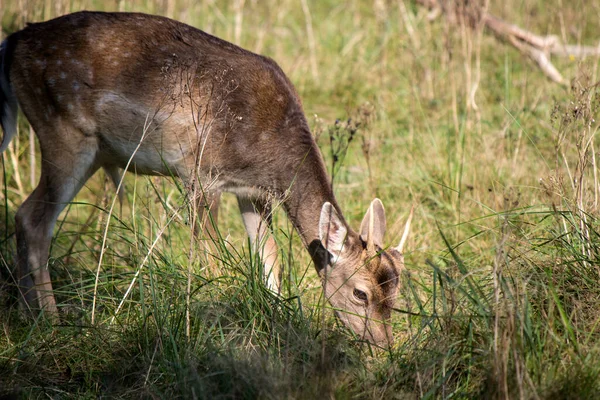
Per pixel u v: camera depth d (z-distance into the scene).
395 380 7.59
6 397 7.72
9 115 10.41
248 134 10.12
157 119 9.94
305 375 7.54
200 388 7.32
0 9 14.20
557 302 7.52
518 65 17.73
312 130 13.06
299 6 21.77
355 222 12.26
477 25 15.30
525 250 9.14
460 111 15.68
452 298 7.80
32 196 10.16
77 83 9.95
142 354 8.27
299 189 10.20
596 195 9.30
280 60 18.00
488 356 7.32
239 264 9.37
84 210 12.95
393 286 9.18
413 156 13.75
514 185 11.70
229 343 8.08
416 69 17.03
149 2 17.12
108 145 10.30
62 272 10.66
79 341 8.70
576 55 17.23
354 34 19.67
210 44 10.34
